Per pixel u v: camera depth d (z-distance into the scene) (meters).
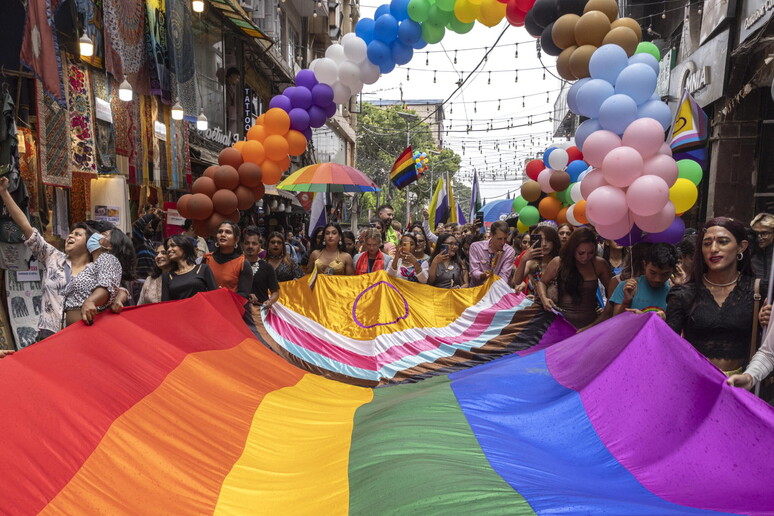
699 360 3.63
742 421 3.21
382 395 5.96
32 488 2.72
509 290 7.51
